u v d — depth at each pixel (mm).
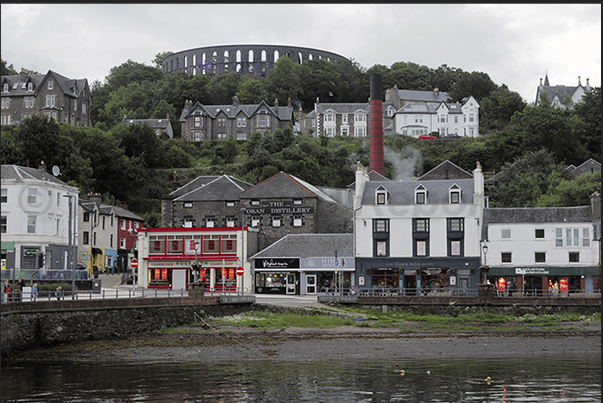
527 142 140375
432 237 72562
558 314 59156
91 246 92062
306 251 77250
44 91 156625
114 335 49156
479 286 60875
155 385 33375
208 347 45469
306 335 50438
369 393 31516
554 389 32344
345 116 182250
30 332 43594
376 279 73875
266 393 31578
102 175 124625
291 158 129875
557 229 71625
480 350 44844
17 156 105375
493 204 104562
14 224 72188
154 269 81938
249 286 78438
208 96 199875
